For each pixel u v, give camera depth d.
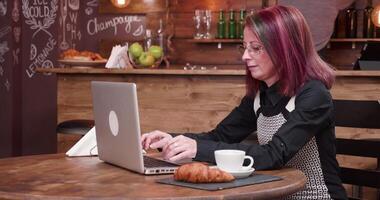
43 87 5.64
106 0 5.91
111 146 1.97
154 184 1.66
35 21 5.58
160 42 5.03
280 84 2.06
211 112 3.78
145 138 2.10
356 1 5.27
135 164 1.83
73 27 5.84
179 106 3.84
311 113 1.99
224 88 3.74
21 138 5.72
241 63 5.58
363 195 3.40
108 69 3.91
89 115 4.05
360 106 2.31
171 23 5.78
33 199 1.49
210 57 5.69
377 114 2.27
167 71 3.78
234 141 2.36
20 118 5.68
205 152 1.93
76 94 4.07
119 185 1.64
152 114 3.89
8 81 5.48
